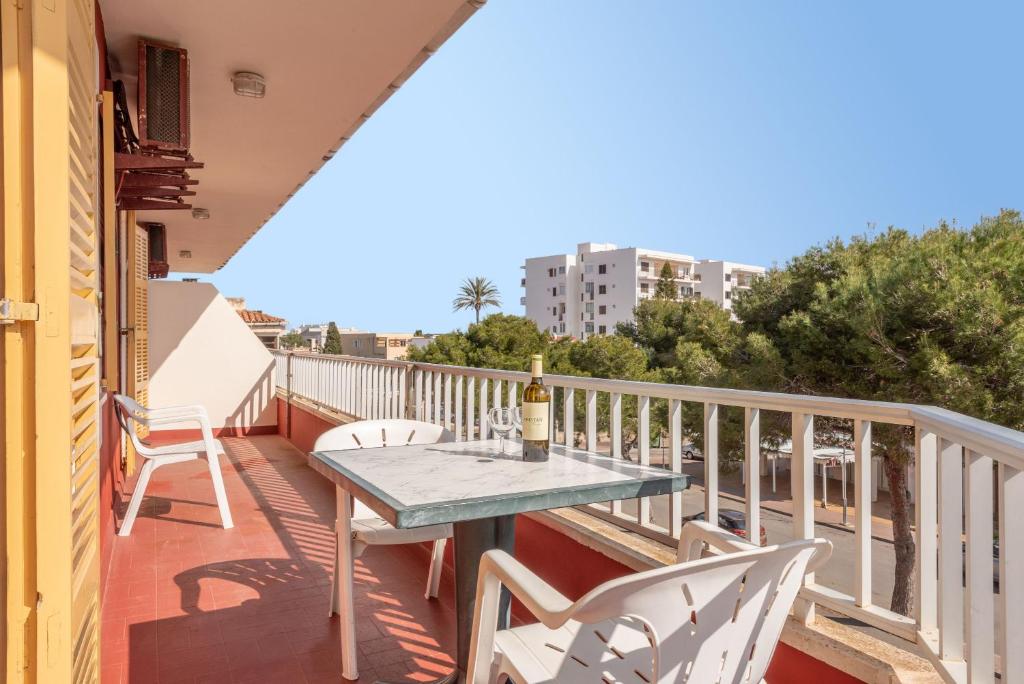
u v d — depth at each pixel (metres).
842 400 1.75
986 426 1.23
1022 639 1.12
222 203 7.10
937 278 11.45
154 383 8.47
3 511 1.23
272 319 19.77
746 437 2.07
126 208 4.46
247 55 3.67
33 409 1.24
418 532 2.63
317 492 5.54
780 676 1.76
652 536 2.50
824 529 17.48
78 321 1.45
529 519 3.01
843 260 15.23
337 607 3.02
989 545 1.27
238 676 2.48
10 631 1.23
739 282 69.44
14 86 1.22
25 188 1.23
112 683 2.42
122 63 3.76
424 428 3.09
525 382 3.25
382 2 3.13
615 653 1.40
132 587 3.38
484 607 1.44
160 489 5.64
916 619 1.58
